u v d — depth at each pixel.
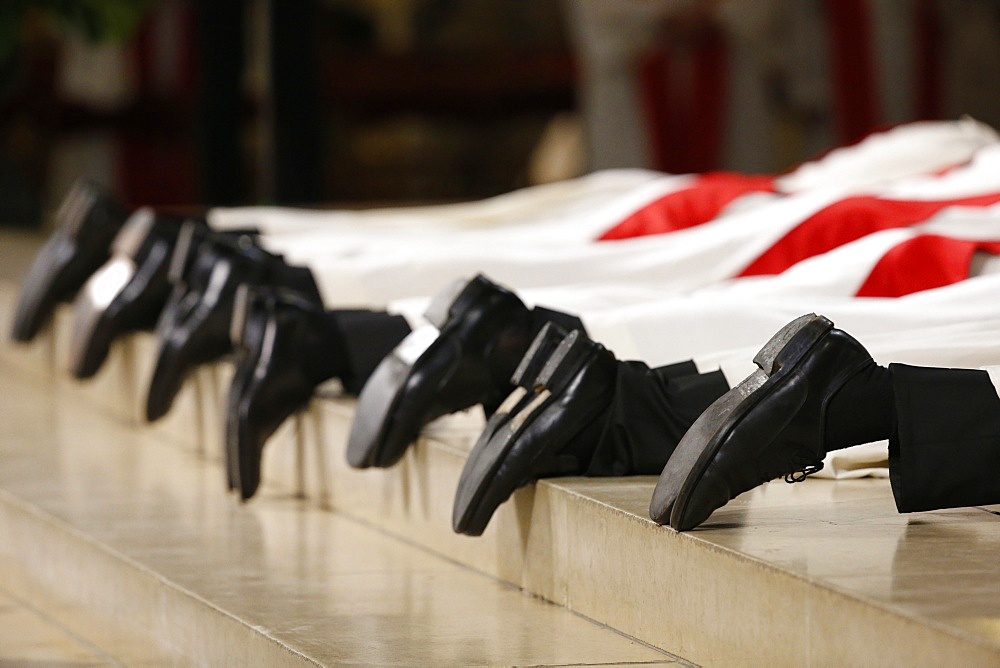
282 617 7.08
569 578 7.17
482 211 14.80
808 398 6.41
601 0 21.95
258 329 9.34
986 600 5.35
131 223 12.46
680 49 22.22
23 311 13.75
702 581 6.22
